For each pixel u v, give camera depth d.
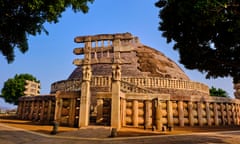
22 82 50.69
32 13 9.26
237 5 8.41
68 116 25.09
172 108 27.30
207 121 28.91
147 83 42.12
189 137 16.48
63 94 25.89
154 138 15.97
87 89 23.84
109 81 38.25
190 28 11.35
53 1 8.80
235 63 11.58
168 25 12.27
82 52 24.98
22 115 34.38
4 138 14.64
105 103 24.95
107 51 24.14
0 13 8.58
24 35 10.13
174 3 10.86
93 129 19.75
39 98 31.98
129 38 23.73
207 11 8.49
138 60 57.00
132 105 25.02
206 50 11.92
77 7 10.29
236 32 9.20
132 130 21.09
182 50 12.70
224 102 31.70
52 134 18.41
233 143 14.00
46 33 10.63
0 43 9.87
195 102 29.03
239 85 45.22
